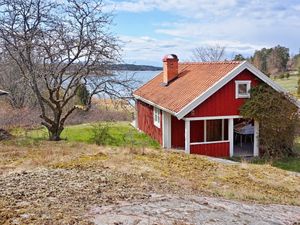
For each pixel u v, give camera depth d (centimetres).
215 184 1071
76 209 592
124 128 2669
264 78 1959
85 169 1007
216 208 684
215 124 2106
